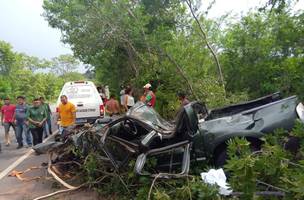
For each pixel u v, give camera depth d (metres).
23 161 10.29
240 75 13.27
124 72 18.80
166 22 16.20
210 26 14.78
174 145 6.39
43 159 10.39
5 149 12.48
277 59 12.03
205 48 14.59
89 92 14.93
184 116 6.29
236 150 4.56
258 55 12.65
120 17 15.02
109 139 6.92
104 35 15.70
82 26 16.03
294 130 5.39
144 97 12.48
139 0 15.88
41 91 64.94
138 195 5.79
